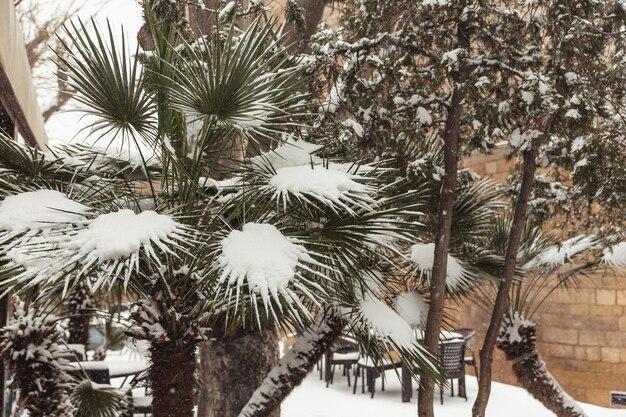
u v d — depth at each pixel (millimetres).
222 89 2336
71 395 3775
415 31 3482
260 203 2619
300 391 7109
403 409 6293
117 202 2627
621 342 7629
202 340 2602
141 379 2723
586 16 3303
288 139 3117
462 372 6828
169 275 2539
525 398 6863
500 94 3545
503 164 8352
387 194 3137
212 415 3955
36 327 3611
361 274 2807
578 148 3316
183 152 2707
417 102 3514
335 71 3377
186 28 3383
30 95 5023
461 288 3791
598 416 6582
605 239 4074
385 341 2807
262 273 2096
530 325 4461
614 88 3459
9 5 3742
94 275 2223
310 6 4203
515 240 3727
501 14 3516
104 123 2584
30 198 2348
